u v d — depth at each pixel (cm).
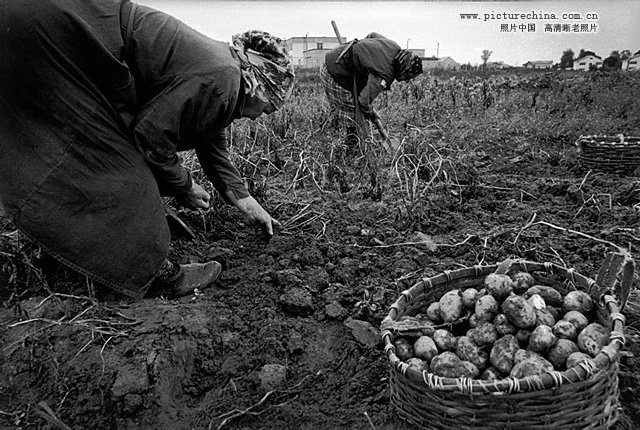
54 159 115
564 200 199
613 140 248
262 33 132
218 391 107
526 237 158
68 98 113
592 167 240
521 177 235
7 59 108
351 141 245
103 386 105
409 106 343
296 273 137
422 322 100
